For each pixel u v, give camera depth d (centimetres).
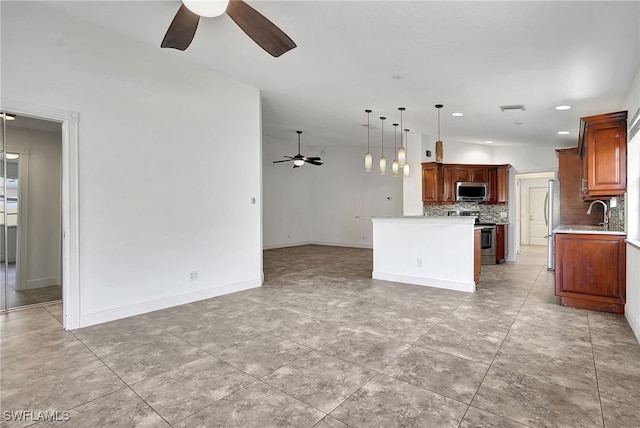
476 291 453
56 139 494
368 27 305
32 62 290
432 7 272
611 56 339
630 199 346
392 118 611
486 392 203
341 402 194
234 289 450
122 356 255
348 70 402
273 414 183
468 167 748
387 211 948
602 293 361
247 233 468
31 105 290
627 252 338
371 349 266
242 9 219
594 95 454
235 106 451
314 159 811
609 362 242
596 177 365
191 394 203
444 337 290
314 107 552
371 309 371
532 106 508
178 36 252
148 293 366
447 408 187
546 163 800
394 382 215
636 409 186
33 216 476
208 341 283
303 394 202
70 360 248
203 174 417
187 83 399
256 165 481
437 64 377
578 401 193
